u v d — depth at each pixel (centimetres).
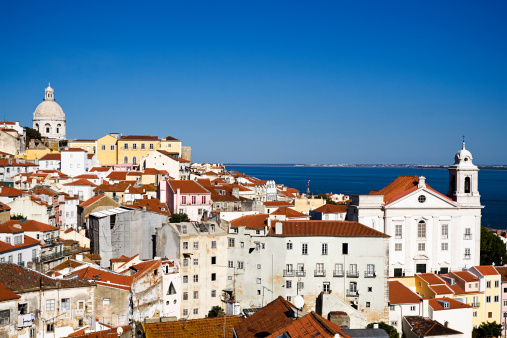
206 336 6900
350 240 11425
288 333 5650
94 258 12544
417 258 14050
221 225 12062
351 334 6762
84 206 16012
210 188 18738
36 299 8262
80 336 7256
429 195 14175
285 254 11388
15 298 7900
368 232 11475
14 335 7894
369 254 11388
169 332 6900
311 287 11394
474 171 14525
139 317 9994
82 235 14038
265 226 11588
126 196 18038
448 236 14238
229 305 10850
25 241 11338
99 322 8862
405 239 14062
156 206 16288
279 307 6856
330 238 11456
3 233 10900
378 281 11356
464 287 12369
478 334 12062
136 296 9931
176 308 11125
